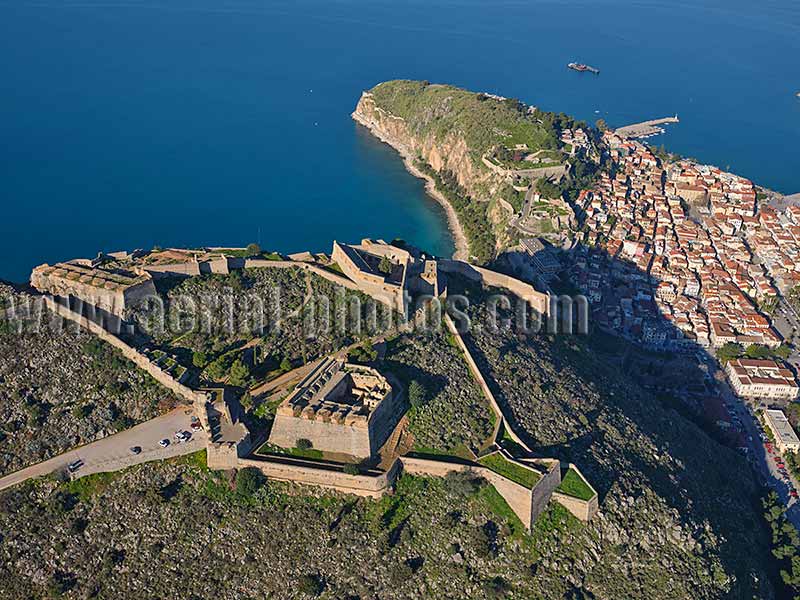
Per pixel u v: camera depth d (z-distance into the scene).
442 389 194.88
